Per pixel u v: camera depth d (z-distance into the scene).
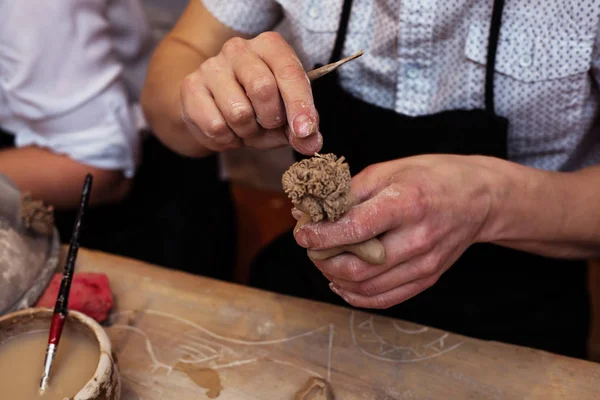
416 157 0.79
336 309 0.88
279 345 0.84
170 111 0.95
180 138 1.00
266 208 1.88
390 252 0.74
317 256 0.74
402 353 0.83
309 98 0.74
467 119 0.91
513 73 0.89
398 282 0.76
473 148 0.92
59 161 1.18
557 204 0.83
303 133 0.73
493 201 0.79
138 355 0.84
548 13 0.85
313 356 0.83
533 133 0.94
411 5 0.87
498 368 0.80
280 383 0.80
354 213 0.71
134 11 1.27
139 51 1.31
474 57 0.89
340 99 0.97
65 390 0.73
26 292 0.84
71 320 0.77
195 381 0.80
